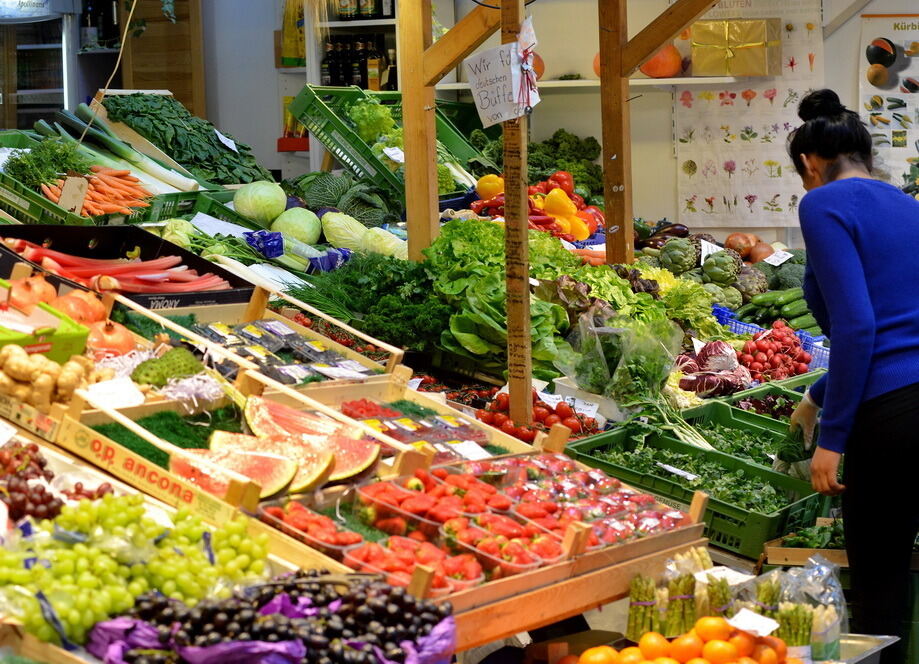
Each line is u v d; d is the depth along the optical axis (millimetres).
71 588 2213
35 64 9812
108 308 3943
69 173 6410
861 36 9461
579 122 10078
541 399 4727
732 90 9672
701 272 7492
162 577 2352
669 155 9914
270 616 2229
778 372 5922
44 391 3037
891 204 3408
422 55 5426
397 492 2988
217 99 10328
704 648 2881
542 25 10016
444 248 5371
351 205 7477
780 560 3797
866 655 3084
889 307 3348
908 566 3459
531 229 6793
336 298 5402
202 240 5996
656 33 5719
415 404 3939
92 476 2920
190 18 9906
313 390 3775
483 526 2959
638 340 4906
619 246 6219
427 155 5531
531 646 3301
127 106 7785
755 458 4641
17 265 3896
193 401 3334
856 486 3410
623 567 3092
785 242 9898
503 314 5023
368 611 2350
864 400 3336
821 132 3510
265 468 2906
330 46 8938
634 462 4348
